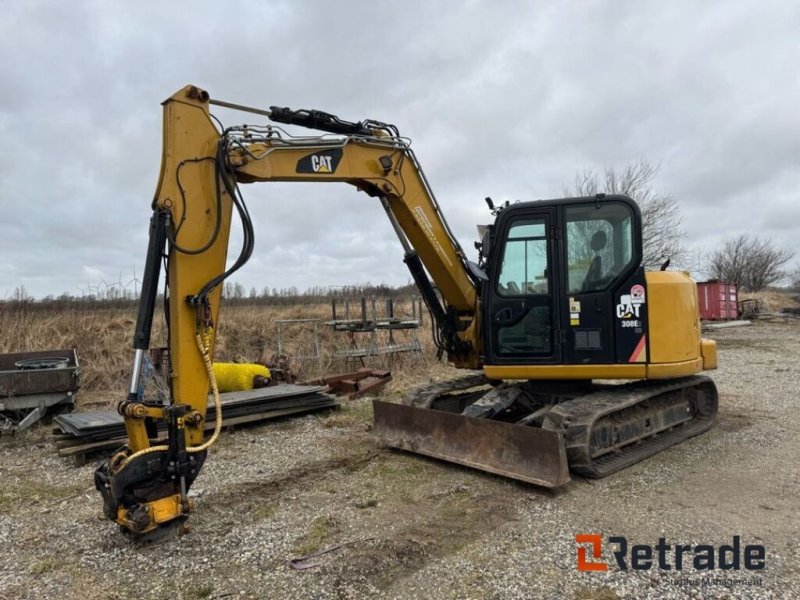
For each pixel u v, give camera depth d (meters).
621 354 5.61
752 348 16.52
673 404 6.60
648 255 21.72
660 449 6.04
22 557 3.95
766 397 9.13
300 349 13.05
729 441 6.52
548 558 3.74
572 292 5.71
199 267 4.29
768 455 5.99
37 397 7.50
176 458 3.95
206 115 4.40
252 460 6.06
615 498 4.80
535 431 4.99
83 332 11.47
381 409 6.43
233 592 3.39
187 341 4.18
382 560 3.74
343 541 4.04
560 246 5.73
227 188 4.45
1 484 5.54
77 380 7.90
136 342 4.04
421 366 12.90
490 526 4.26
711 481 5.21
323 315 15.72
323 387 8.50
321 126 5.27
